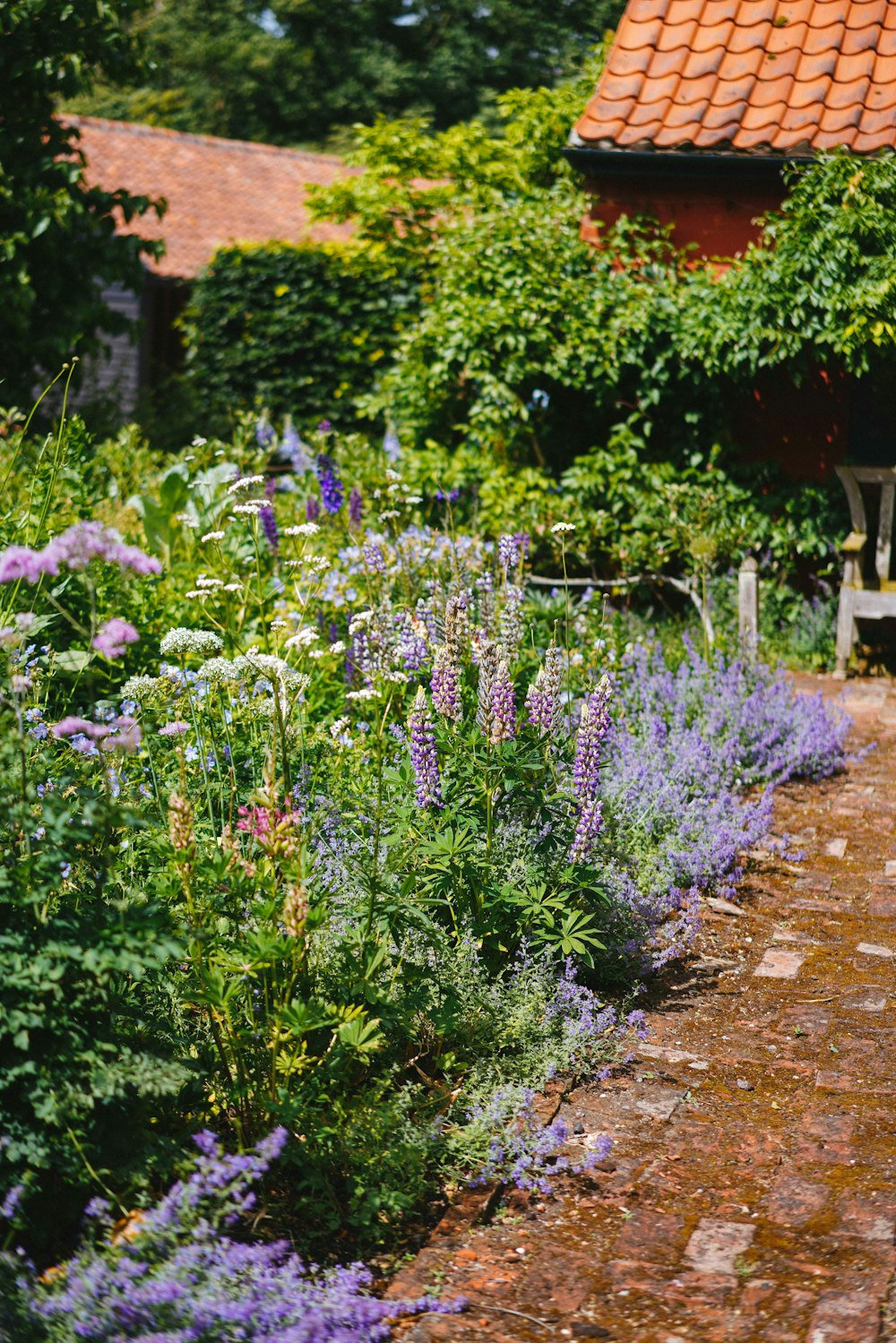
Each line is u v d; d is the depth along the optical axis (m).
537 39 32.38
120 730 3.25
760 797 6.43
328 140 33.84
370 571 6.41
